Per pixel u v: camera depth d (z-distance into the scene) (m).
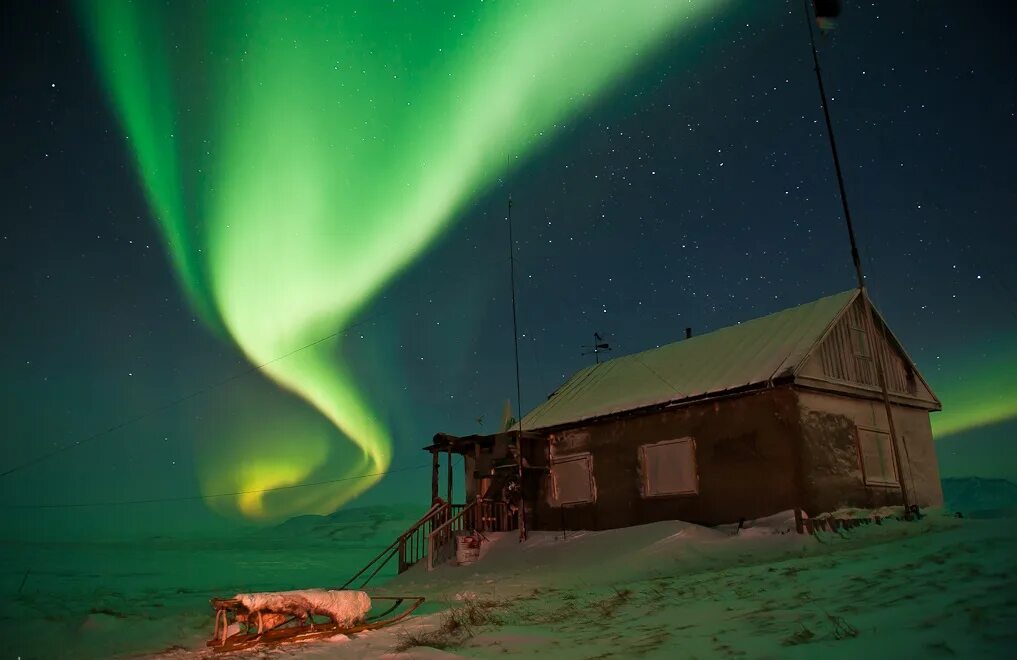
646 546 14.45
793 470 14.79
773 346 16.97
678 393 17.22
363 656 7.19
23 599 13.61
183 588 17.58
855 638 5.01
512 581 14.20
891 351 18.55
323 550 40.00
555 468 19.72
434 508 20.44
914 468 17.86
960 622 4.84
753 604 7.19
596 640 6.62
